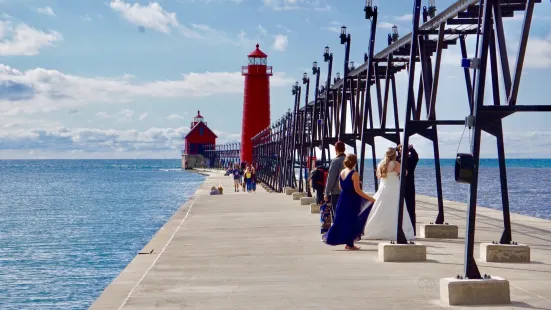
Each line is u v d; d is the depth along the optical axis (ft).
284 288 33.58
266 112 287.07
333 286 33.83
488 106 29.68
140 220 122.21
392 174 51.98
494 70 37.52
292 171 145.89
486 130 30.71
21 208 161.68
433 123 50.11
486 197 185.78
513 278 35.24
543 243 50.83
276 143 179.63
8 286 53.26
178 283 35.53
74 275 58.59
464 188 252.62
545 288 32.42
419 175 461.78
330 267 39.91
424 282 34.58
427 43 52.75
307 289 33.17
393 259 41.70
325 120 92.89
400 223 42.39
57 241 86.99
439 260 41.91
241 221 73.77
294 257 44.50
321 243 52.24
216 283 35.37
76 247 79.97
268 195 136.26
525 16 30.71
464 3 40.57
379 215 52.01
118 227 107.86
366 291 32.40
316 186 58.49
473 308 28.25
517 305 28.58
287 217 78.18
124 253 73.82
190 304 30.19
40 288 52.44
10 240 88.58
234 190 172.65
